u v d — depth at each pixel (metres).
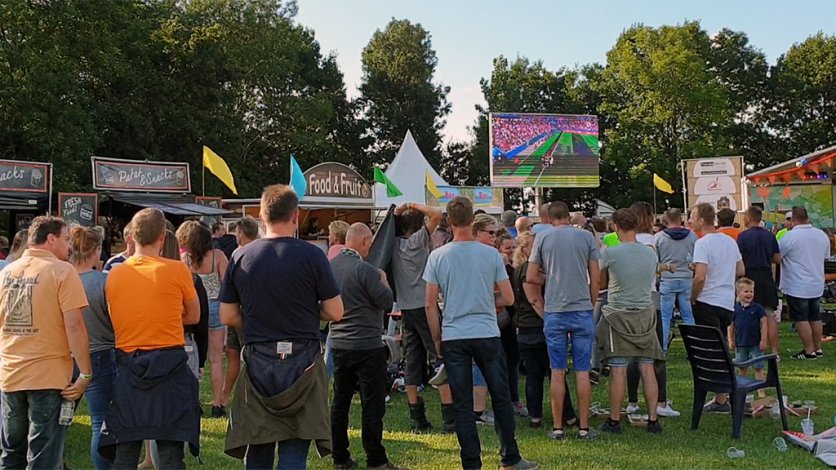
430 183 17.72
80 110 25.62
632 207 7.80
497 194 24.06
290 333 3.53
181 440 3.65
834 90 42.38
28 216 15.93
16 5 23.48
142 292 3.69
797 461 4.86
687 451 5.12
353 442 5.56
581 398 5.45
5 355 4.00
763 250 8.18
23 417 4.06
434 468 4.82
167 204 16.53
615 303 5.59
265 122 37.69
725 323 6.60
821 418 6.00
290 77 39.91
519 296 5.80
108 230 16.55
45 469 4.00
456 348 4.62
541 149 23.56
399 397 7.11
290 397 3.45
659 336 7.08
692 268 7.72
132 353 3.69
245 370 3.55
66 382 4.02
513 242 6.77
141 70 30.53
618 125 42.19
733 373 5.44
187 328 4.45
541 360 5.82
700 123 39.69
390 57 48.09
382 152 48.44
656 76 39.12
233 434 3.53
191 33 31.89
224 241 8.82
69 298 3.97
